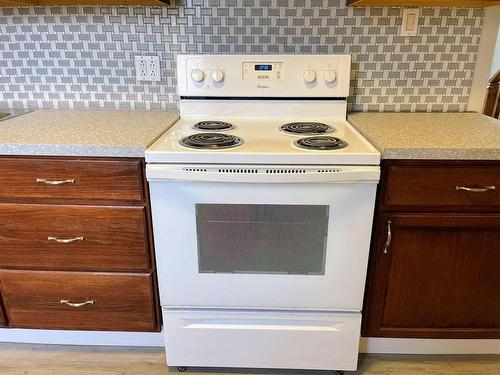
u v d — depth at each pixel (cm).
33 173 128
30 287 144
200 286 135
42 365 154
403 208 128
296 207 124
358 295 135
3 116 170
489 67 171
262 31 166
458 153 121
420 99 177
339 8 163
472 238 132
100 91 178
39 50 172
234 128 151
